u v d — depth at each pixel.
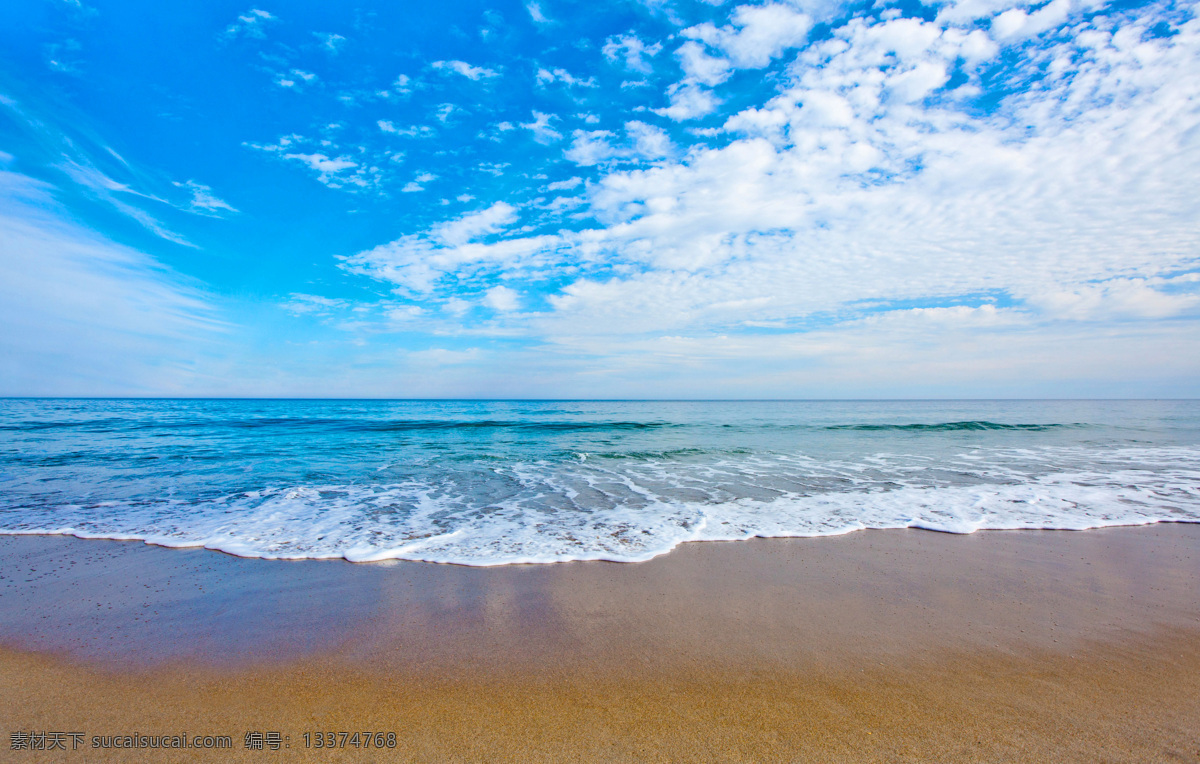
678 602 4.35
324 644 3.58
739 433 21.14
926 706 2.79
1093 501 8.13
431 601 4.38
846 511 7.58
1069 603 4.30
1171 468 11.32
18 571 5.08
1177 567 5.21
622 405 64.00
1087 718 2.67
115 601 4.36
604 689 2.99
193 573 5.07
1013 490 9.00
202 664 3.30
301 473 11.02
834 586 4.72
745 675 3.15
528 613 4.13
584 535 6.37
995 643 3.57
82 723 2.66
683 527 6.73
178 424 25.14
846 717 2.69
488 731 2.59
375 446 16.28
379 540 6.14
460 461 12.95
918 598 4.43
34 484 9.62
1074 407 55.81
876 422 27.06
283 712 2.77
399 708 2.80
